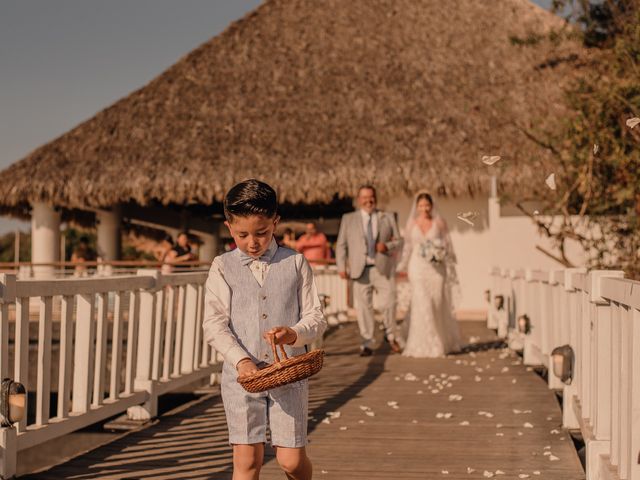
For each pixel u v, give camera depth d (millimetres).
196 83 19438
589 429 4543
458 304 10227
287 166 17109
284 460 3029
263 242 2965
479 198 17781
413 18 21188
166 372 6480
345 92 18844
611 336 3852
